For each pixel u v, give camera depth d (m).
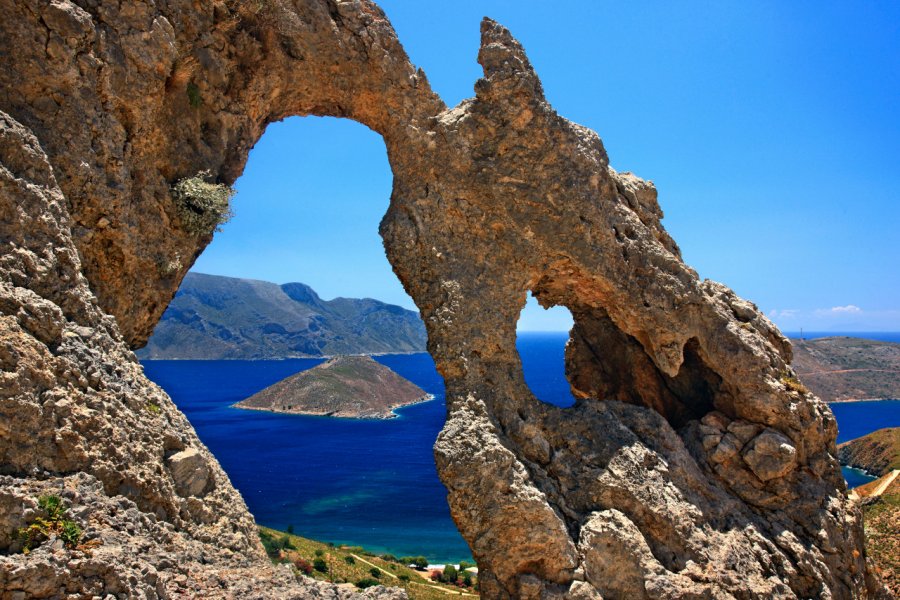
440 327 16.72
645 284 18.95
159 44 13.54
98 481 9.36
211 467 12.34
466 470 15.00
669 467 17.31
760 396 18.77
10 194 10.15
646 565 15.12
